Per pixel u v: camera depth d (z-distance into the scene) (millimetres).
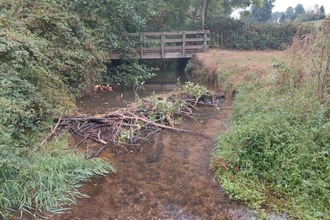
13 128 3338
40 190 2826
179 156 3896
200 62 9578
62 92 5566
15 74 4074
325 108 3479
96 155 3855
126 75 8617
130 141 4312
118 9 7996
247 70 6918
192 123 5172
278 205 2715
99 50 7484
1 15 4984
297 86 4273
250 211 2686
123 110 5258
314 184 2719
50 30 6195
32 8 6020
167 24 12844
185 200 2916
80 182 3211
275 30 12492
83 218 2627
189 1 12750
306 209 2590
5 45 4098
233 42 12547
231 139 3781
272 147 3238
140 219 2633
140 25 8844
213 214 2697
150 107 5371
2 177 2754
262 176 3121
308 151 2998
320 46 4160
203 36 12023
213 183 3207
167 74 11055
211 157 3771
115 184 3199
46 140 3920
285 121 3426
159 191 3078
